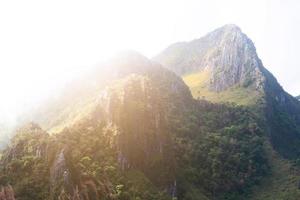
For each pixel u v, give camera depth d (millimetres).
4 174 151875
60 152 154875
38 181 148625
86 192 149500
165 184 193500
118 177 169000
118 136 183125
